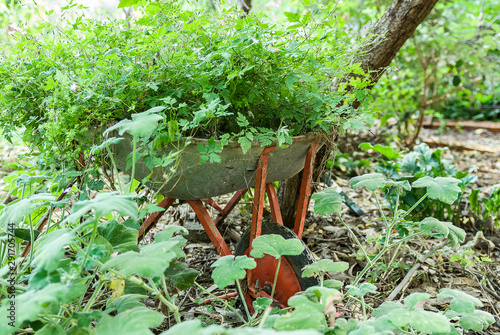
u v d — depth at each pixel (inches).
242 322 72.9
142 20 66.1
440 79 204.5
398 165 121.8
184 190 68.2
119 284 52.8
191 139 58.9
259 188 65.9
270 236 60.2
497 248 104.7
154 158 58.4
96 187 71.9
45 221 80.9
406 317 49.1
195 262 94.7
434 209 114.6
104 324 44.4
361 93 71.9
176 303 78.1
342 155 161.6
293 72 63.8
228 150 61.5
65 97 64.5
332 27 73.2
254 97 66.4
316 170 90.8
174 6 68.4
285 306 69.8
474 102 256.2
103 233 58.6
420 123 197.5
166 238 56.2
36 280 44.6
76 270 46.5
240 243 75.9
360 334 46.1
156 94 65.4
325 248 103.8
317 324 45.6
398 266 88.2
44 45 73.7
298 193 105.7
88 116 64.7
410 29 89.0
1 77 72.9
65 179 72.9
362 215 122.6
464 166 178.2
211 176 65.2
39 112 76.7
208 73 61.4
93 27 73.7
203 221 72.4
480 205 124.1
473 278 91.5
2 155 156.7
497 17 175.5
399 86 197.0
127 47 65.2
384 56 90.6
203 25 71.1
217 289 83.5
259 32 62.6
